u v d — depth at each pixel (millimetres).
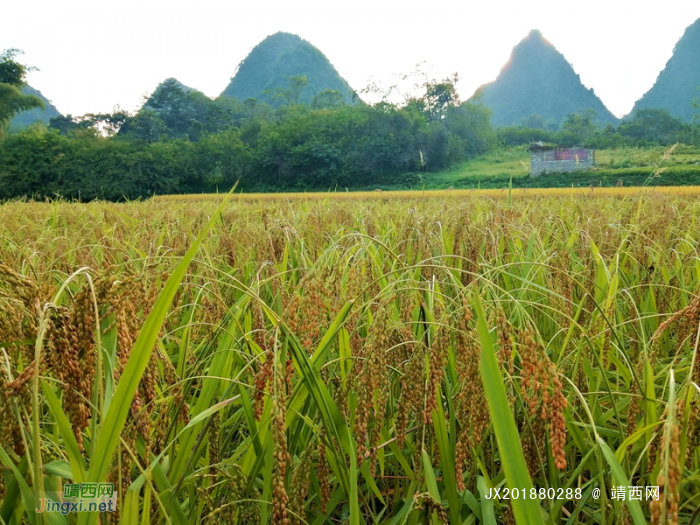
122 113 175375
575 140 160500
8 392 1227
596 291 3061
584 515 2436
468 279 3445
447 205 7422
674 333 3535
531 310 3295
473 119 132000
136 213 9680
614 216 5781
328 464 2332
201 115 190625
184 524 1638
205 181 100625
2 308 1292
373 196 26188
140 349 1150
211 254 4547
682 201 9531
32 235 5848
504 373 2053
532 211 6637
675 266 3871
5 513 1379
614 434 2182
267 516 1761
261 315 2266
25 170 79875
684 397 1475
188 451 1804
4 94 85250
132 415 1520
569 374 2627
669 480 875
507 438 1056
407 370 1763
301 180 100062
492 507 1714
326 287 1925
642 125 152875
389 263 3523
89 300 1271
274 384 1314
